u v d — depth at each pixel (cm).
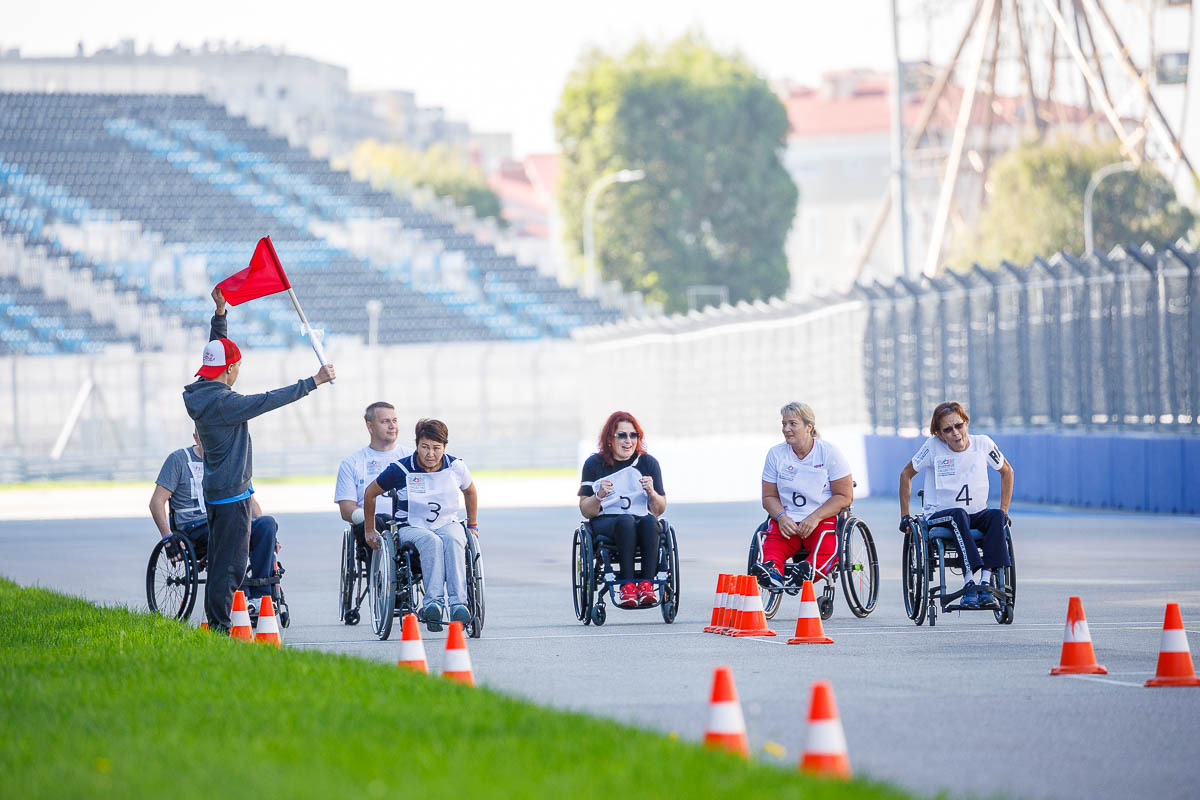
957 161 16912
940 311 8944
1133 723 2231
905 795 1620
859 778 1706
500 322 19925
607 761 1761
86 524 8812
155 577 3825
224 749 1883
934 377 9062
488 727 2017
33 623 3562
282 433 16238
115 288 19088
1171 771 1912
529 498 10662
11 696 2386
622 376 13712
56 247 19800
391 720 2081
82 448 16038
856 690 2559
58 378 15950
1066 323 7900
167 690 2402
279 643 3219
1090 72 19625
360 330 19412
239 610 3291
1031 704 2402
